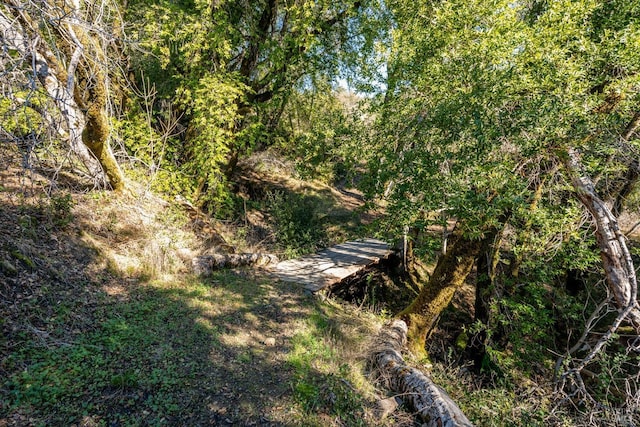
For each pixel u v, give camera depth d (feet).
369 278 32.35
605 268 18.86
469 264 25.32
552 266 24.88
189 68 33.71
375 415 13.57
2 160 19.43
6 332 12.30
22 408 10.03
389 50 24.84
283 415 12.50
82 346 13.12
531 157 16.85
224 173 38.37
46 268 16.19
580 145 16.08
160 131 35.06
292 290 24.59
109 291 17.75
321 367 15.83
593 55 16.01
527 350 25.90
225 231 33.68
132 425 10.55
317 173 28.84
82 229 20.58
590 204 18.17
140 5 33.01
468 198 15.49
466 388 20.20
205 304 19.31
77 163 24.53
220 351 15.43
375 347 19.11
